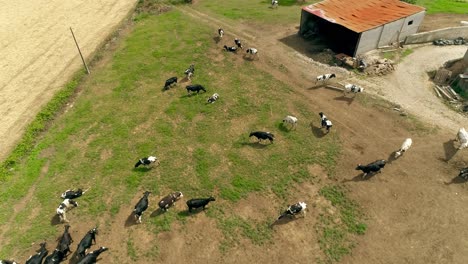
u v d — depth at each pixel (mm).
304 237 21062
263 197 23484
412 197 23109
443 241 20656
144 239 21250
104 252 20594
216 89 33938
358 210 22469
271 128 29000
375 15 38656
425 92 32750
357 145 27109
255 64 37469
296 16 47875
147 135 29078
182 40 42344
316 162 25797
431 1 52156
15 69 39812
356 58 36938
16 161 28453
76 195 23844
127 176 25422
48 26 48281
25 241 21578
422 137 27625
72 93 35812
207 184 24484
